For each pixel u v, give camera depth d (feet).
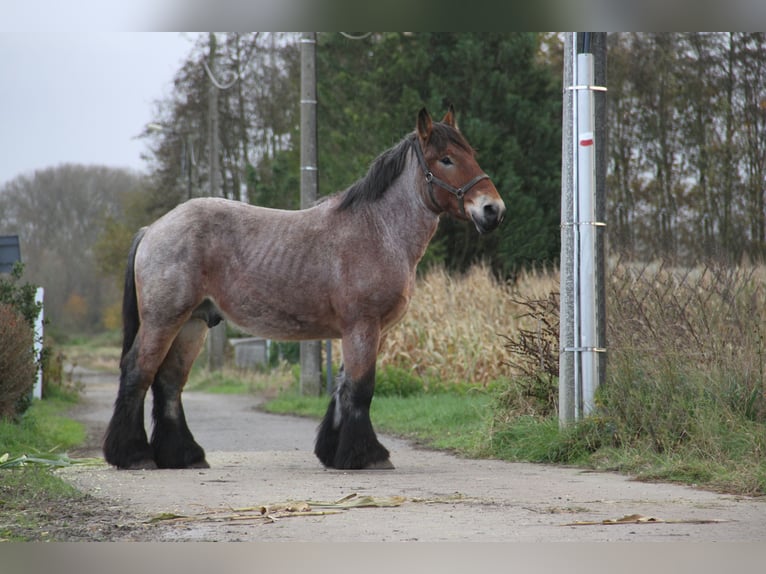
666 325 38.09
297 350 120.57
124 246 233.96
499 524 21.93
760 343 36.17
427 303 80.84
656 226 107.04
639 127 114.01
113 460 34.01
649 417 34.81
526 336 42.86
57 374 92.63
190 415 69.82
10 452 41.32
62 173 283.18
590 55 37.99
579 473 32.45
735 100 106.73
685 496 26.61
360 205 33.83
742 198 104.17
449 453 41.11
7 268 64.95
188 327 35.01
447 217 110.22
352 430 33.22
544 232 112.06
